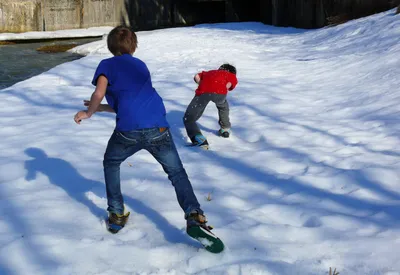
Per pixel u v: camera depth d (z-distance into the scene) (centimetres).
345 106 760
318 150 581
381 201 440
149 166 530
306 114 746
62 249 355
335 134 637
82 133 661
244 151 594
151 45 1527
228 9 2577
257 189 475
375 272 326
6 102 866
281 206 432
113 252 354
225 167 534
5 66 1355
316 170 517
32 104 855
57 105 848
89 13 2402
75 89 980
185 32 1878
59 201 439
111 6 2470
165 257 351
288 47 1407
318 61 1113
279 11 2114
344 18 1702
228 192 463
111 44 383
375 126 651
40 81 1065
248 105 802
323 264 337
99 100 357
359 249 359
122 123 361
